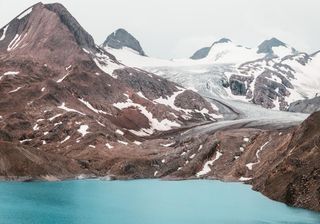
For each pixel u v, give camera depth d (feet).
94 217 358.84
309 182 380.58
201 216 371.15
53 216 356.79
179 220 352.08
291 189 399.44
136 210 400.06
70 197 466.29
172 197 487.61
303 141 463.42
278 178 453.17
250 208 397.80
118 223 336.49
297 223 322.14
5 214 357.61
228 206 422.41
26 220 336.29
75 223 331.98
